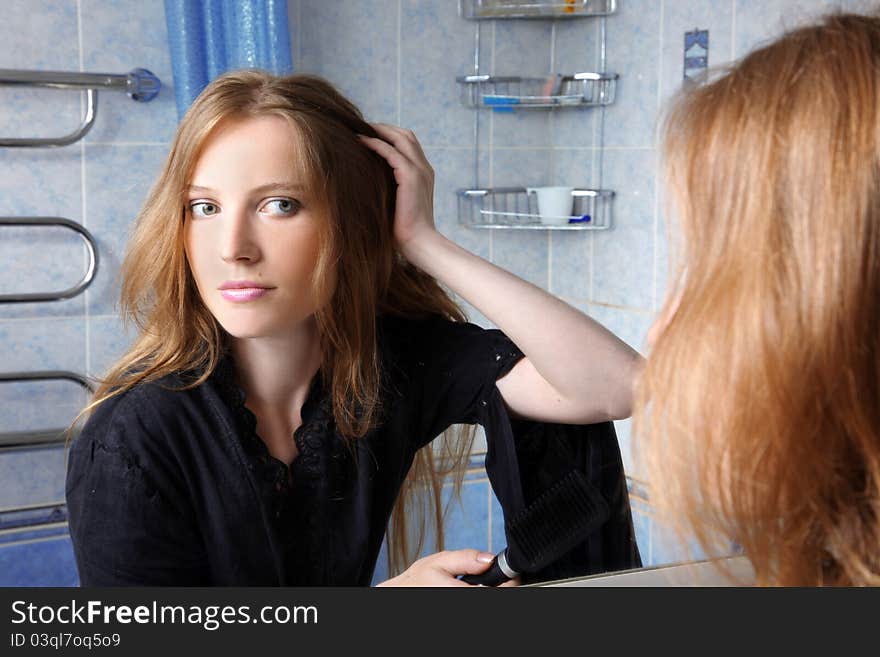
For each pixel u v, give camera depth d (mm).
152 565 675
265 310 641
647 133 1865
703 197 393
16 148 1718
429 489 952
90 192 1788
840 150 357
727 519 396
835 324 358
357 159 706
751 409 370
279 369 713
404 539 952
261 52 1696
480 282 746
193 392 688
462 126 2086
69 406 1807
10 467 1761
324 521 728
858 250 356
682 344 388
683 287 425
